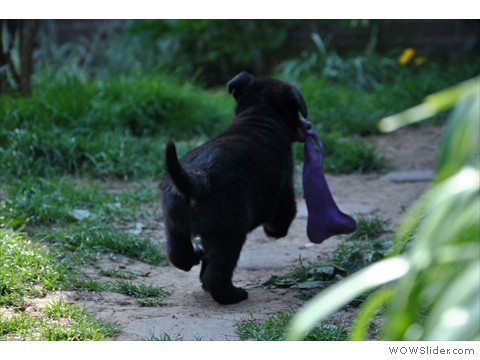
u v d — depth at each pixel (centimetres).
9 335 655
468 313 276
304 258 970
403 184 1375
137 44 2312
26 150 1302
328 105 1816
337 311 744
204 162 757
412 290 312
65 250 928
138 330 691
